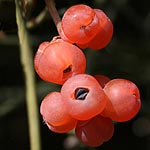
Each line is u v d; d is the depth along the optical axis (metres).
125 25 0.20
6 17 0.13
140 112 0.20
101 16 0.10
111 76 0.19
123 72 0.19
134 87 0.10
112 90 0.10
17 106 0.19
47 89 0.19
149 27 0.20
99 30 0.10
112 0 0.19
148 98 0.20
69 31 0.10
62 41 0.10
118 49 0.19
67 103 0.09
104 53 0.19
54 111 0.10
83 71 0.10
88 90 0.09
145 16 0.20
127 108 0.10
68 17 0.10
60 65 0.10
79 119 0.09
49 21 0.16
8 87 0.20
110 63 0.19
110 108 0.10
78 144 0.16
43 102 0.10
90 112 0.09
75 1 0.15
